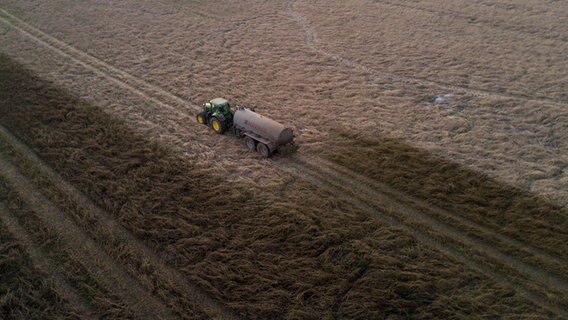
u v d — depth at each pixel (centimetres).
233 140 1972
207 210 1540
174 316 1180
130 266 1320
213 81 2588
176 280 1288
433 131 2073
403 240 1412
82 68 2733
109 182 1683
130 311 1184
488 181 1705
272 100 2367
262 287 1252
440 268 1312
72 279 1280
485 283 1266
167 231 1445
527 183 1694
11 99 2308
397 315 1172
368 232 1451
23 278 1286
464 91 2498
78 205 1567
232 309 1193
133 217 1512
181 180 1694
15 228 1474
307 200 1592
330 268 1311
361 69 2791
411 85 2578
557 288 1252
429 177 1725
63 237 1437
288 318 1164
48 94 2356
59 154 1855
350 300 1213
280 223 1478
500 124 2145
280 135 1759
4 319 1171
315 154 1886
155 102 2328
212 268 1310
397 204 1593
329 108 2288
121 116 2175
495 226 1477
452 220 1504
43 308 1203
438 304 1196
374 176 1741
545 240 1412
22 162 1816
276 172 1753
